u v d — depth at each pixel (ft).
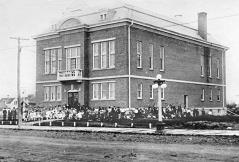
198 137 79.51
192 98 194.80
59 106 169.68
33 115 160.25
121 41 152.25
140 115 142.92
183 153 55.67
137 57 157.07
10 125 146.41
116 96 153.48
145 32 162.30
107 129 107.86
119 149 62.75
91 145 70.28
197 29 218.59
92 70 162.91
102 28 159.22
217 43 223.92
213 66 218.38
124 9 161.48
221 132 88.84
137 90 155.43
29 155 56.95
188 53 193.26
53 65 181.27
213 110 214.90
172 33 178.09
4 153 60.18
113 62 156.46
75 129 110.73
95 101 160.66
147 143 72.64
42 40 186.70
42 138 89.66
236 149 60.34
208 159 49.14
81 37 164.14
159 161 47.96
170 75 177.37
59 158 52.70
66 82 169.37
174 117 146.41
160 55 171.73
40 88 186.50
